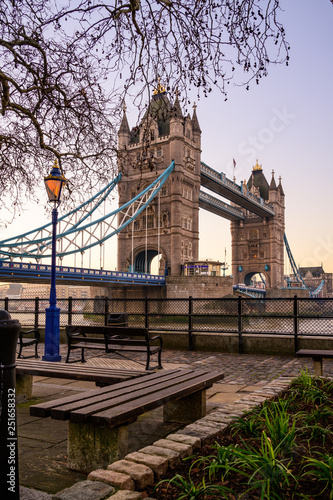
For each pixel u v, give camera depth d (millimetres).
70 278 52531
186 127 84500
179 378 4328
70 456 3291
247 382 6918
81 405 3184
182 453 2902
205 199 101125
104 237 64562
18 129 7289
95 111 6402
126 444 3320
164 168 81875
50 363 5344
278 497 2246
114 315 11711
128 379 4418
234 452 2586
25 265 47031
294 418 3555
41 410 3088
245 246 134250
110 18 4391
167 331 11586
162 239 80750
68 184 7387
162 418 4758
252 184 133000
